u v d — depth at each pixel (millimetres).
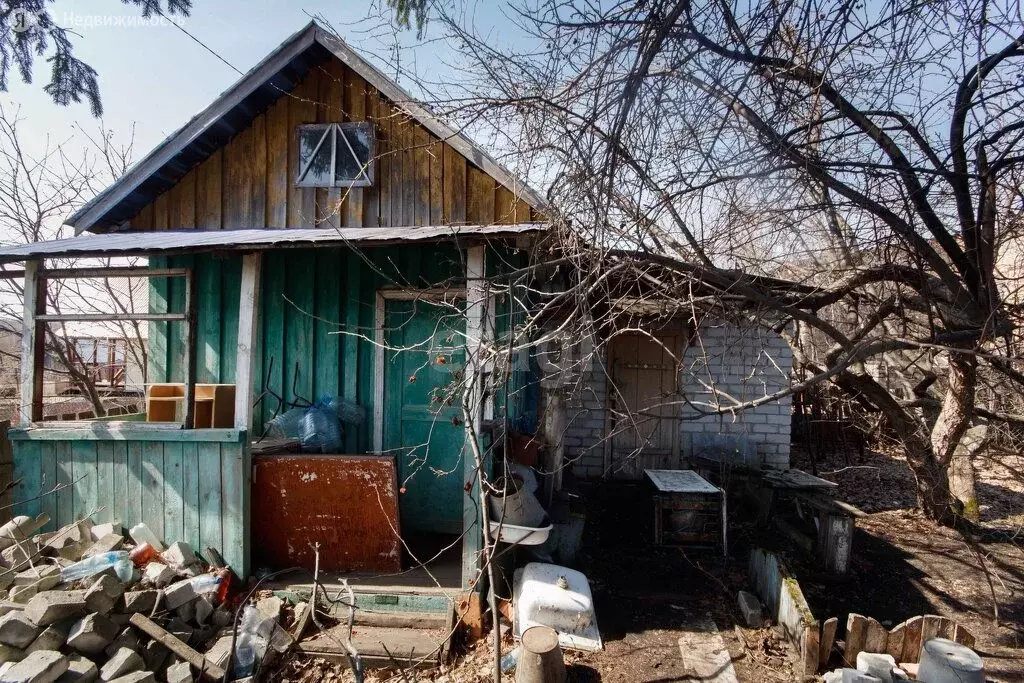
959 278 4113
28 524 4480
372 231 5051
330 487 4648
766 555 4875
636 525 6812
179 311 6047
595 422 8891
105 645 3582
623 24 3287
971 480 7008
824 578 5496
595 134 3430
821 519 5910
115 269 4730
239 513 4504
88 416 7547
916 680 3684
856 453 10523
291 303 5879
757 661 4043
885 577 5590
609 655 4059
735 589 5137
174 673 3557
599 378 8891
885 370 8125
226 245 4438
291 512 4684
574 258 3777
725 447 8602
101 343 10336
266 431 5723
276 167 6352
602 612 4695
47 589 3914
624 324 8008
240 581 4480
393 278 5711
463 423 3854
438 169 6004
